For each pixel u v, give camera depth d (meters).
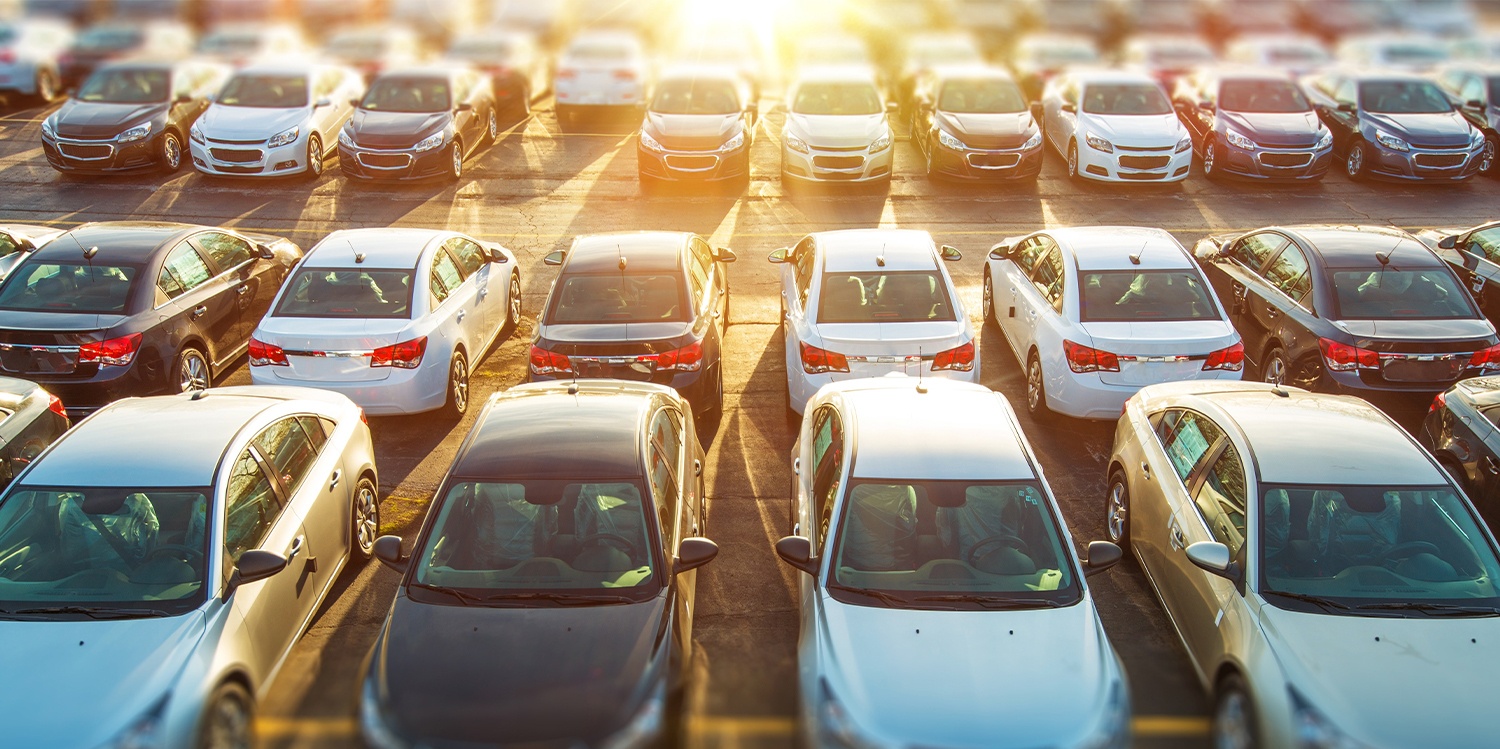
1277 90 17.91
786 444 9.30
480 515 5.70
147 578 5.34
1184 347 8.72
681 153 16.17
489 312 10.70
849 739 4.61
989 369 10.85
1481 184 17.77
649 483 5.89
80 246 9.34
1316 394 7.02
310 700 5.68
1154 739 5.44
